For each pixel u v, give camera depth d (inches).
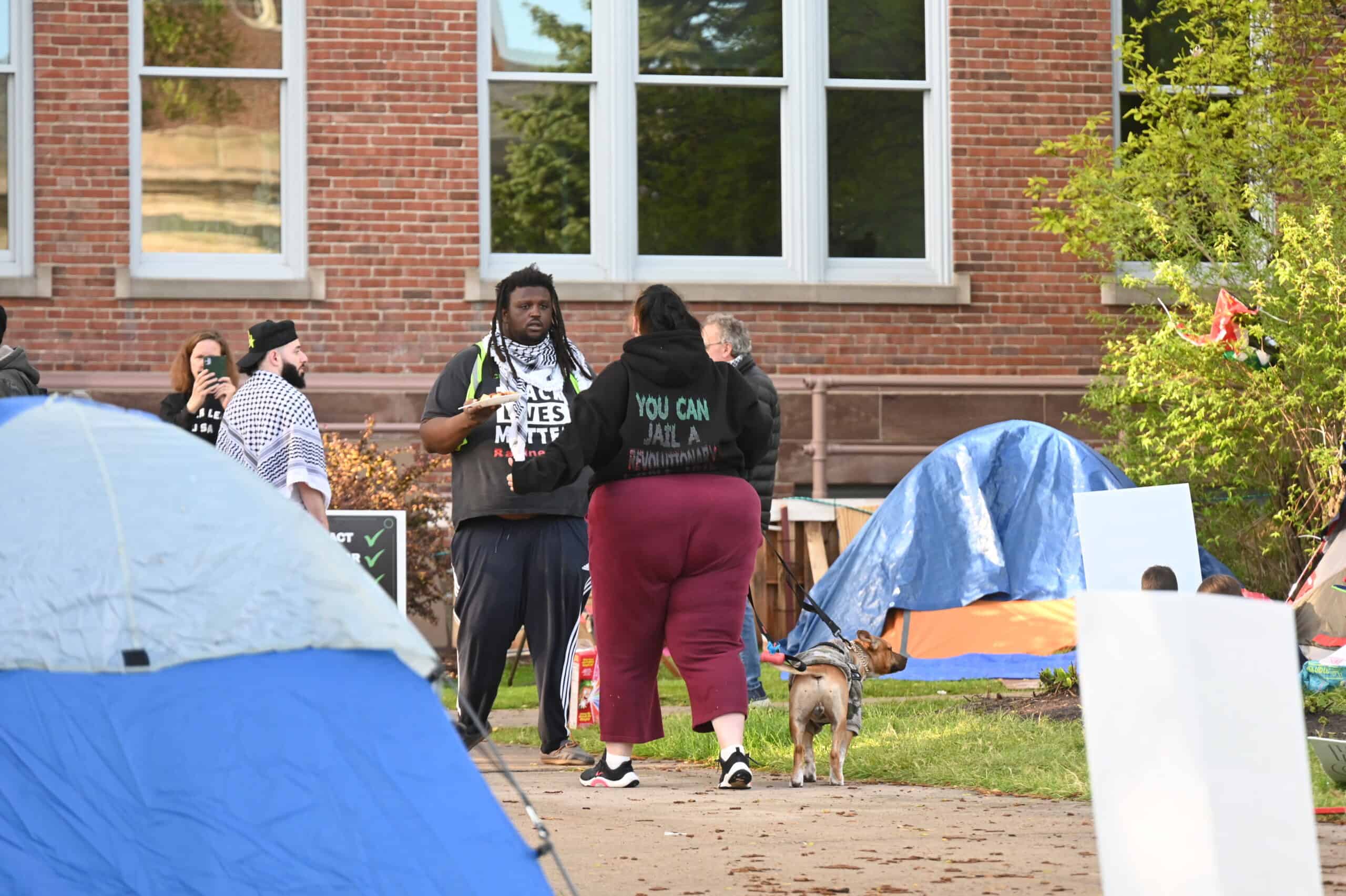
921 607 736.3
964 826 331.9
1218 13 828.6
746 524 392.8
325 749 215.3
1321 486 714.8
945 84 916.6
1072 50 919.7
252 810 210.5
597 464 389.1
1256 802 168.6
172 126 866.8
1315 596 592.7
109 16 855.1
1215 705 169.9
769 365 892.0
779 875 275.6
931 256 917.8
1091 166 829.2
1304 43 840.9
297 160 868.0
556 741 456.4
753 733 496.7
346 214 868.0
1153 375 743.1
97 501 228.7
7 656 221.5
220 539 229.3
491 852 211.3
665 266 898.1
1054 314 913.5
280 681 220.1
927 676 711.1
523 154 892.0
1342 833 309.1
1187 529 534.0
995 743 465.4
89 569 225.1
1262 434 730.8
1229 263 768.3
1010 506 752.3
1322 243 711.1
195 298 852.0
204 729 215.8
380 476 783.1
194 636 223.1
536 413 435.2
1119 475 757.3
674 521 385.7
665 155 904.9
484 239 885.8
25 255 844.6
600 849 303.6
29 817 212.4
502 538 438.0
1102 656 177.6
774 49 915.4
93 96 853.2
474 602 439.2
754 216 909.2
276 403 428.1
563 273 890.1
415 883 207.2
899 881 269.1
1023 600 727.7
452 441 425.1
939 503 755.4
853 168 917.2
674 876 275.1
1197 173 804.0
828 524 870.4
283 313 861.2
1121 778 175.5
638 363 387.5
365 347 866.1
